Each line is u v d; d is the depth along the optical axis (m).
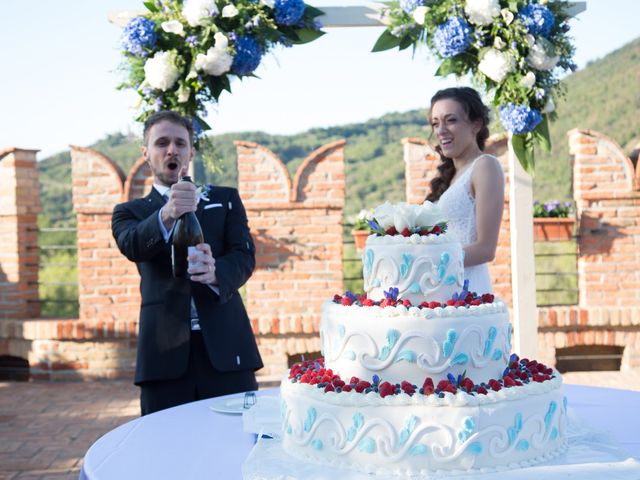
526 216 5.62
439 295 2.70
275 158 8.34
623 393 3.39
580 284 8.52
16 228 8.59
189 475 2.29
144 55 4.86
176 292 3.61
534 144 5.38
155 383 3.62
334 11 5.22
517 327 5.65
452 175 4.22
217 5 4.83
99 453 2.55
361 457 2.35
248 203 8.34
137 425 2.92
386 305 2.57
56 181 27.77
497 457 2.34
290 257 8.38
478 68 5.05
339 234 8.38
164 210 3.44
